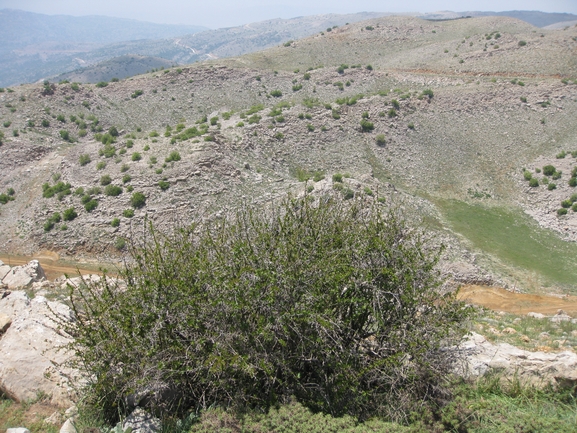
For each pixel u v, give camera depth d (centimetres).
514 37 11512
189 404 862
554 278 4084
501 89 8194
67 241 4366
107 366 789
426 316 894
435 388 852
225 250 922
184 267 861
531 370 1028
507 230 5116
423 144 6819
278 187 5044
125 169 5141
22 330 1071
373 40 13988
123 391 781
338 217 1030
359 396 841
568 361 1027
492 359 1058
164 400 838
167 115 9331
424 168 6344
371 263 892
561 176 6022
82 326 832
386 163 6303
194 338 799
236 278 812
